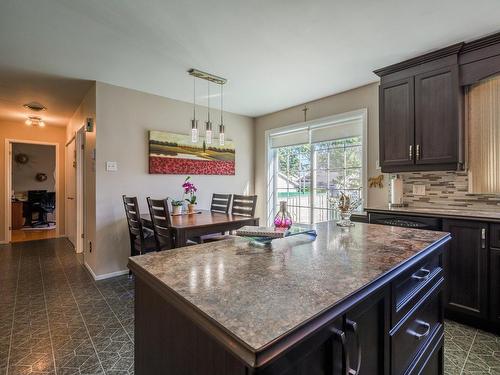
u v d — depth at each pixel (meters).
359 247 1.22
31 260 3.93
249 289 0.76
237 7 1.85
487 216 2.06
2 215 5.06
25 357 1.75
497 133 2.29
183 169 3.89
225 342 0.55
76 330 2.07
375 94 3.23
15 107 4.15
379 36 2.22
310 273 0.89
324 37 2.24
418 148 2.59
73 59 2.61
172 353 0.81
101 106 3.19
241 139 4.68
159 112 3.69
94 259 3.24
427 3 1.82
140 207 3.51
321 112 3.83
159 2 1.79
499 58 2.18
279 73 2.97
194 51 2.46
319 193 3.97
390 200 3.04
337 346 0.72
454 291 2.20
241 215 3.23
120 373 1.61
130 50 2.44
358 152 3.50
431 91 2.51
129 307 2.45
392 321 0.95
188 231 2.50
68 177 5.34
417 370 1.12
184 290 0.76
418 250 1.17
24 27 2.07
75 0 1.77
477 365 1.70
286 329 0.56
